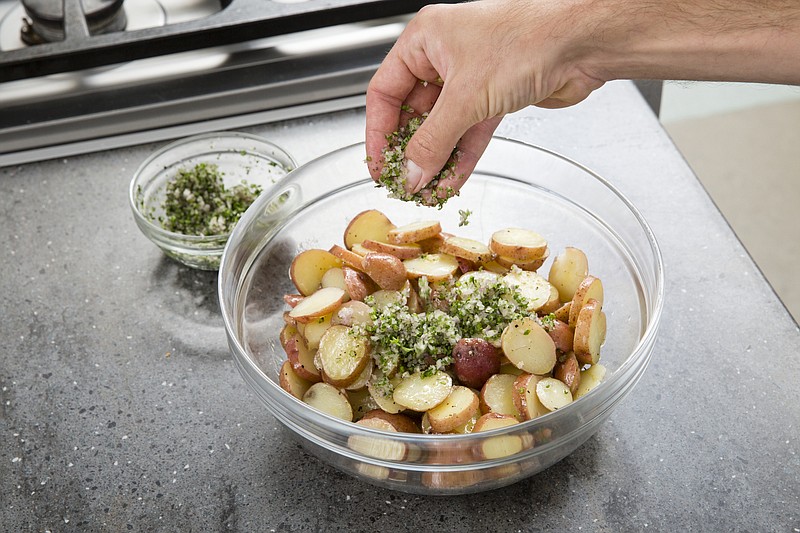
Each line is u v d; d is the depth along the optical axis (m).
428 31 0.65
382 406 0.66
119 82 0.98
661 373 0.75
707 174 1.85
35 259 0.86
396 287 0.71
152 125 0.98
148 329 0.80
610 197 0.74
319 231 0.81
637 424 0.72
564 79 0.64
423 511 0.67
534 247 0.73
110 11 1.03
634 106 1.00
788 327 0.78
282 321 0.77
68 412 0.74
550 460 0.63
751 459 0.69
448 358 0.67
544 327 0.68
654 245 0.68
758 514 0.66
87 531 0.67
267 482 0.69
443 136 0.66
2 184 0.94
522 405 0.64
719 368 0.75
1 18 1.06
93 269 0.85
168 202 0.87
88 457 0.71
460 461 0.60
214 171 0.89
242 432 0.72
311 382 0.70
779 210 1.78
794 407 0.72
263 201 0.74
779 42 0.59
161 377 0.76
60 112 0.97
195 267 0.84
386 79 0.71
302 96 1.00
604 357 0.72
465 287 0.70
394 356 0.67
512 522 0.66
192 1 1.07
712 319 0.79
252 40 1.00
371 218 0.76
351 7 1.01
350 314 0.69
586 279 0.69
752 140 1.93
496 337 0.67
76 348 0.79
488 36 0.63
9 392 0.76
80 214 0.91
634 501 0.67
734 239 0.85
